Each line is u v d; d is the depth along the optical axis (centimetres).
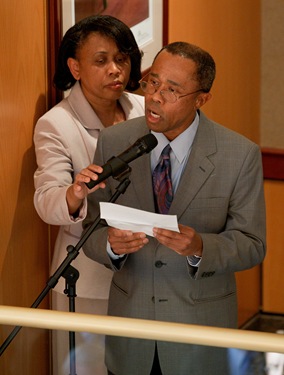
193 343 434
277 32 1153
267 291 1062
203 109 919
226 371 436
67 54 662
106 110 666
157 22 803
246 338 429
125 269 578
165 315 566
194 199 561
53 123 647
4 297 668
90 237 578
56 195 598
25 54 672
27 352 480
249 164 564
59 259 662
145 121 580
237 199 566
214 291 572
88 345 458
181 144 563
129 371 452
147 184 566
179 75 533
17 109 668
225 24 983
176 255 562
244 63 1059
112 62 647
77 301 668
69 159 645
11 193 669
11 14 652
